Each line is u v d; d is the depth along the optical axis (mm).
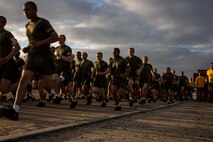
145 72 14070
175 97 23516
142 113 9781
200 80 24641
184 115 9930
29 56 6355
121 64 10477
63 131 5527
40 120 6484
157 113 10148
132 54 12594
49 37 6371
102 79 12266
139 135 5562
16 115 6203
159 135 5676
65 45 10594
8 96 13117
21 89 6250
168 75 18875
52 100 12117
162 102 18781
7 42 7094
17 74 7922
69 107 10086
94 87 12367
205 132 6324
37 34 6398
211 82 21422
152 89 17984
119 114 8477
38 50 6371
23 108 8914
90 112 8812
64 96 14047
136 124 6973
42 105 9789
